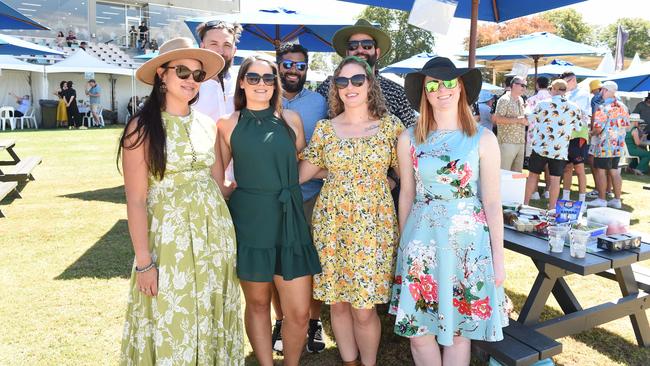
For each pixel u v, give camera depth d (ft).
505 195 10.89
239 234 7.91
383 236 8.25
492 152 7.68
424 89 7.95
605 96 23.04
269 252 7.84
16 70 61.93
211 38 10.37
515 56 34.40
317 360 9.89
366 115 8.50
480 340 8.02
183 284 6.98
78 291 12.57
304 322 8.57
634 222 20.13
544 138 20.97
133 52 83.30
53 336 10.25
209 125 7.66
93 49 77.36
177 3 87.97
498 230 7.66
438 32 10.62
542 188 28.07
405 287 7.89
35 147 42.27
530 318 8.91
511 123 23.24
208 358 7.29
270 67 7.97
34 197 23.63
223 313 7.54
